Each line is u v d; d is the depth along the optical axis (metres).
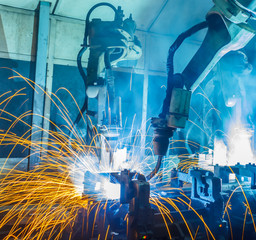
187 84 1.88
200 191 1.97
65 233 1.98
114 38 2.12
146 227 1.51
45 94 2.91
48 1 2.78
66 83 3.02
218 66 2.34
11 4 2.73
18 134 2.83
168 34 3.42
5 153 2.79
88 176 1.98
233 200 2.31
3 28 2.75
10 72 2.79
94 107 3.12
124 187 1.67
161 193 2.24
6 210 2.39
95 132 2.41
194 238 1.72
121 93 3.26
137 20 3.17
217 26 1.74
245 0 1.55
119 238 1.72
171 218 1.81
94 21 2.21
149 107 3.42
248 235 2.14
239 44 1.74
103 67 2.40
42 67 2.85
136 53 2.66
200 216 1.88
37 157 2.86
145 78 3.35
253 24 2.23
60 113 3.00
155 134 1.88
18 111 2.83
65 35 2.98
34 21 2.85
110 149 2.04
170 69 1.85
